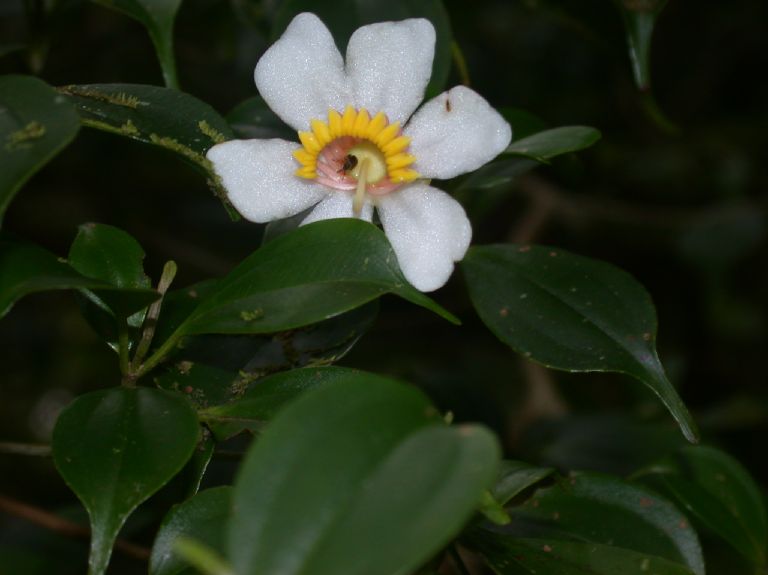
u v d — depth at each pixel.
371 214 0.46
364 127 0.46
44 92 0.42
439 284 0.45
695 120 1.00
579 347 0.46
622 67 0.55
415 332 0.94
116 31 0.65
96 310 0.46
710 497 0.51
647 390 0.70
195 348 0.47
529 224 0.77
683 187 0.96
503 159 0.48
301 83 0.46
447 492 0.38
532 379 0.67
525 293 0.47
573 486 0.48
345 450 0.38
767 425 0.84
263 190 0.46
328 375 0.45
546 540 0.45
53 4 0.54
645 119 0.96
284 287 0.44
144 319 0.46
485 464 0.38
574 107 0.92
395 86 0.46
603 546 0.45
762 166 0.97
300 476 0.38
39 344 0.96
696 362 0.98
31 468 0.95
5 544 0.58
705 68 1.00
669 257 0.97
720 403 0.85
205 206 0.89
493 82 0.89
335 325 0.47
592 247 0.96
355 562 0.37
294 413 0.39
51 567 0.58
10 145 0.41
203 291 0.47
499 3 0.90
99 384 0.97
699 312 0.98
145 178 0.89
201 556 0.37
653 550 0.47
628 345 0.46
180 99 0.46
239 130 0.50
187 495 0.44
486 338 0.93
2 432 0.95
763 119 0.99
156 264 0.89
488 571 0.59
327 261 0.44
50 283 0.42
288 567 0.37
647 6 0.50
